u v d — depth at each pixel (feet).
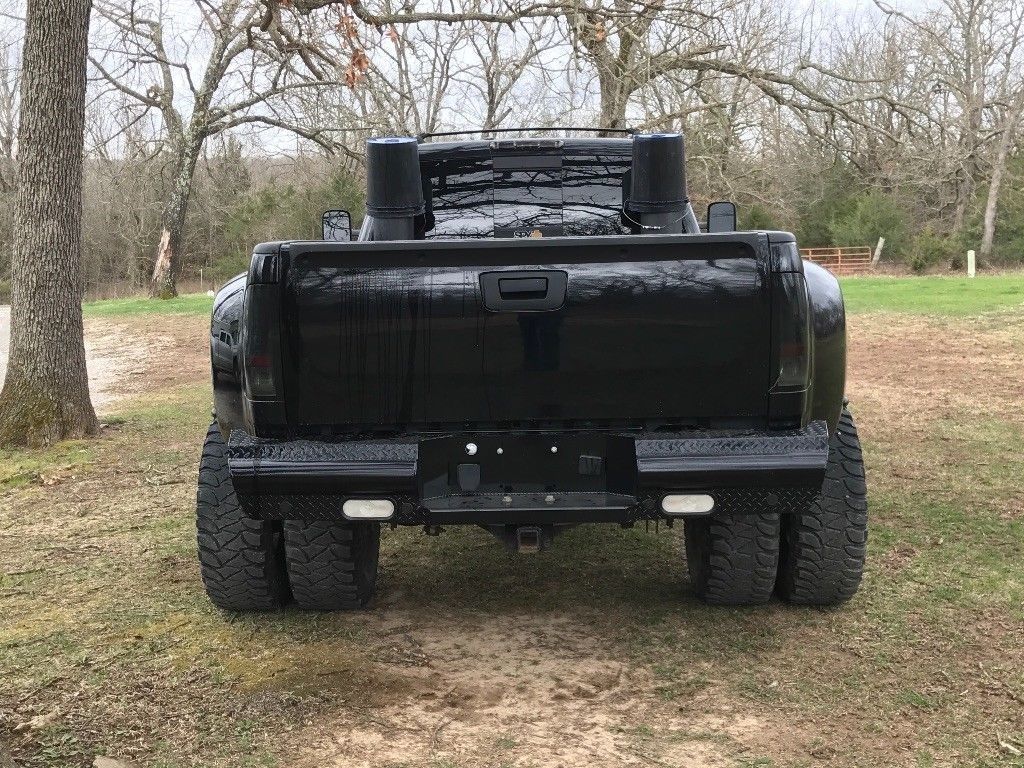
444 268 10.82
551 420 11.17
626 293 10.79
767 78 75.72
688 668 11.94
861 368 37.68
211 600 14.20
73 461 24.64
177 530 18.39
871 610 13.58
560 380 10.98
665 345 10.87
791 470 10.92
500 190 16.81
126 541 17.76
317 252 10.73
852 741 10.12
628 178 16.85
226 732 10.55
